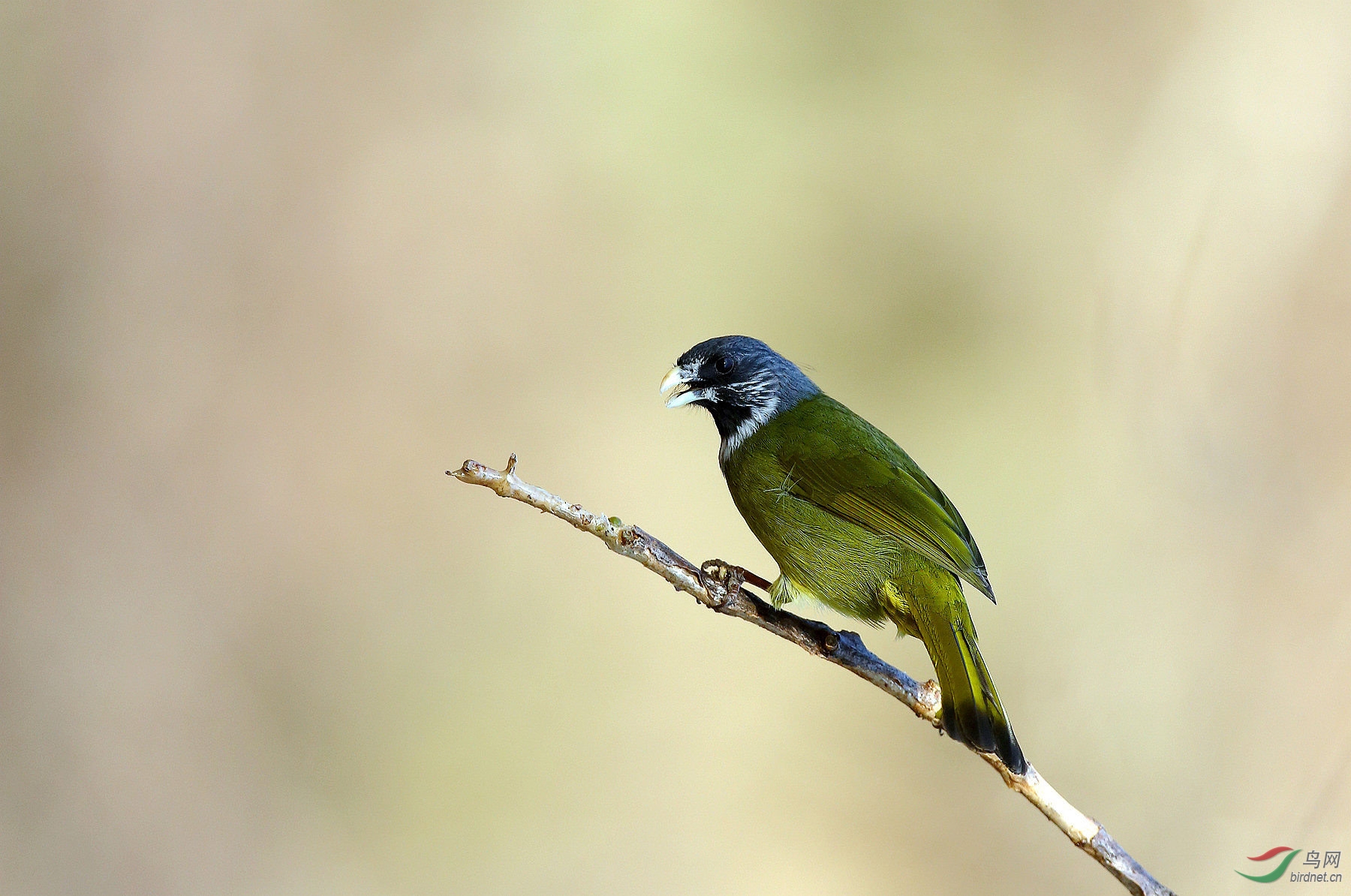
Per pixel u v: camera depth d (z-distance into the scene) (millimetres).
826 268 15555
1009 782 5812
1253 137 14273
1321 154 13883
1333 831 11234
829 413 7793
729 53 15812
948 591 6914
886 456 7484
